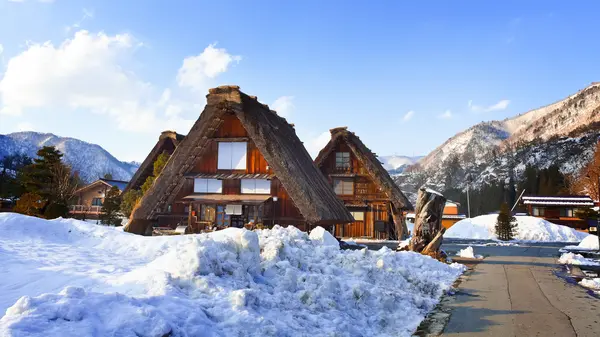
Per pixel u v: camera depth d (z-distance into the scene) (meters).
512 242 36.66
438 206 17.27
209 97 23.89
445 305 8.58
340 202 26.56
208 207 24.11
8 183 39.62
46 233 12.48
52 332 3.92
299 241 10.59
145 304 4.97
